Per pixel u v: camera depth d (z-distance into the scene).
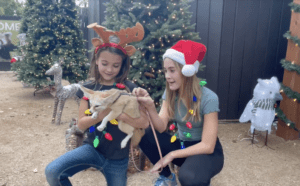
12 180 2.83
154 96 3.94
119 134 1.81
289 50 4.36
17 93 7.77
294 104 4.27
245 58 5.27
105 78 1.83
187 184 1.73
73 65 7.26
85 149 1.78
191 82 1.93
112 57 1.74
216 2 4.98
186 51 1.84
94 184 2.81
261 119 3.97
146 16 4.05
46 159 3.42
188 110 1.97
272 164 3.46
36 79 7.02
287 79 4.42
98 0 5.70
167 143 2.18
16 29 12.93
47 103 6.71
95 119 1.69
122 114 1.64
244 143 4.23
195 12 5.00
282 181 3.00
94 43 1.79
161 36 3.82
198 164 1.80
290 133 4.39
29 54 7.06
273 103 3.99
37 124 4.94
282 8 5.16
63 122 5.15
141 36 1.81
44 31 7.14
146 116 1.80
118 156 1.83
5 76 11.21
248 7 5.06
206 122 1.92
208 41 5.13
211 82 5.27
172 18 3.97
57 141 4.10
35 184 2.78
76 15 7.69
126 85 1.93
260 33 5.21
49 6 7.16
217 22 5.05
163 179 2.12
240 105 5.48
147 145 2.21
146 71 4.19
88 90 1.58
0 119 5.11
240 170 3.26
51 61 7.10
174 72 1.91
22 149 3.72
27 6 7.96
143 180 2.92
